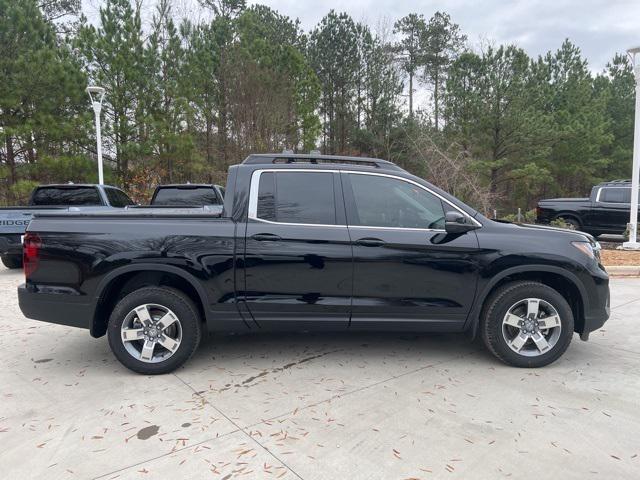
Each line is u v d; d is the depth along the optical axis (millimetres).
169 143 18938
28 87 15492
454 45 37344
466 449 2922
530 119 22062
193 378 4027
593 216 13102
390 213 4195
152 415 3365
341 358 4496
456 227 4035
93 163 17562
